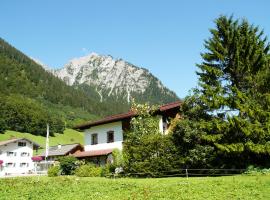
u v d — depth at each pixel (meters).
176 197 15.00
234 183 19.77
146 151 33.47
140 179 29.86
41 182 27.25
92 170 40.53
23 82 193.50
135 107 41.12
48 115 147.25
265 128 28.75
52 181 28.39
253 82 31.27
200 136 30.56
